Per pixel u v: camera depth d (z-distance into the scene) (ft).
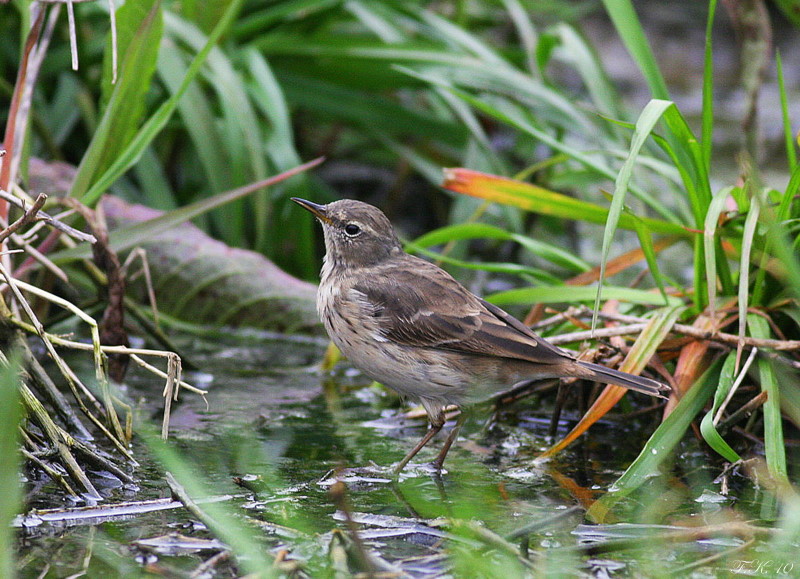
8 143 31.91
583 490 28.09
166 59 43.32
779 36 85.87
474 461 30.55
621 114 47.16
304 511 25.94
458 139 52.70
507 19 61.62
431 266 33.22
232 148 43.42
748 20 41.73
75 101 46.91
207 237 42.96
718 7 88.94
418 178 58.59
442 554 23.22
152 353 28.40
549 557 23.30
